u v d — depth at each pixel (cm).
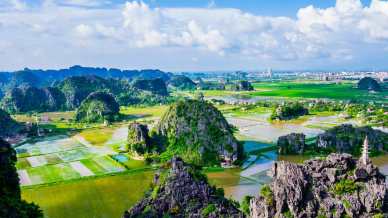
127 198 14088
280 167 8619
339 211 7750
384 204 7700
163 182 10900
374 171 8219
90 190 15138
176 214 9988
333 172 8262
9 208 8788
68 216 12500
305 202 8031
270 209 8188
